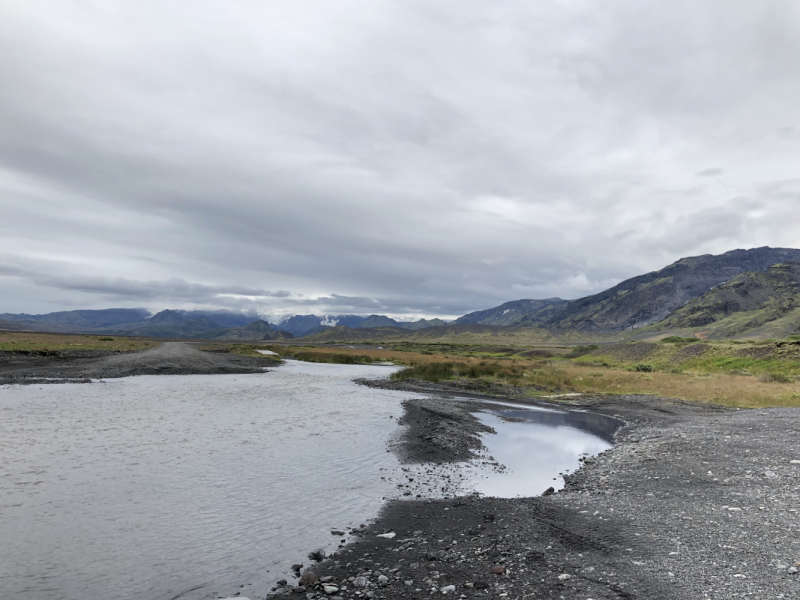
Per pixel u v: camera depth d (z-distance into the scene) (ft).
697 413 93.30
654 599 20.63
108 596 22.80
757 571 23.08
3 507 34.50
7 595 22.59
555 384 144.15
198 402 92.68
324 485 43.39
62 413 73.92
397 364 258.37
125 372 144.97
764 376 150.00
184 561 27.04
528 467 53.98
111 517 33.58
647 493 40.55
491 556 27.27
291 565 26.73
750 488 39.40
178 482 42.22
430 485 45.09
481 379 153.69
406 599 21.91
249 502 37.93
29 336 319.06
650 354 252.83
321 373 185.78
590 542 29.01
